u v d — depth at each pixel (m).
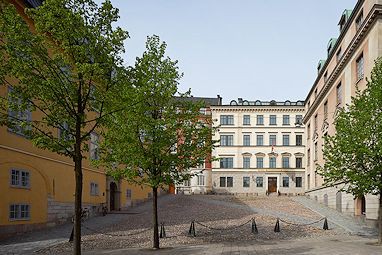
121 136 16.20
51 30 11.27
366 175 18.28
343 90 34.22
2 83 11.17
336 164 19.36
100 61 11.45
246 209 34.44
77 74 11.57
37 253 16.08
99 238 20.75
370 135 18.41
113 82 12.06
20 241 18.98
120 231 23.48
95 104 12.15
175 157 17.00
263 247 17.44
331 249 16.50
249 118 72.56
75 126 11.99
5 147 19.67
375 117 18.47
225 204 39.25
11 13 10.90
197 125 18.41
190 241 19.70
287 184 70.25
